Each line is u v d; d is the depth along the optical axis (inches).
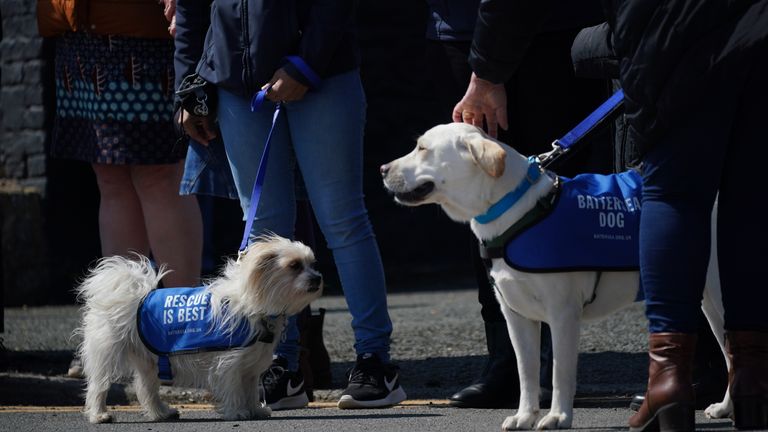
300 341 362.3
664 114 228.8
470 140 258.2
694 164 231.9
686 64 224.8
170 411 314.5
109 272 308.2
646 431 236.7
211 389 300.5
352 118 319.6
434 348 458.6
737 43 221.6
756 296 242.5
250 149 319.0
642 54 228.4
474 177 260.1
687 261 231.9
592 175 271.7
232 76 312.3
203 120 331.9
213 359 297.3
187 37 331.6
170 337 298.4
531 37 273.1
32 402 376.8
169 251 396.2
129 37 387.5
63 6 389.4
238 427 283.0
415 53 846.5
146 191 395.9
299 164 325.1
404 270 845.8
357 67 325.4
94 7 384.5
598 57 281.9
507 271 258.7
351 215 322.0
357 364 325.1
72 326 572.4
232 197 345.7
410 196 265.6
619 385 360.5
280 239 304.7
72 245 751.1
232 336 294.2
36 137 745.0
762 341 243.8
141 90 388.5
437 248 869.2
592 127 277.3
